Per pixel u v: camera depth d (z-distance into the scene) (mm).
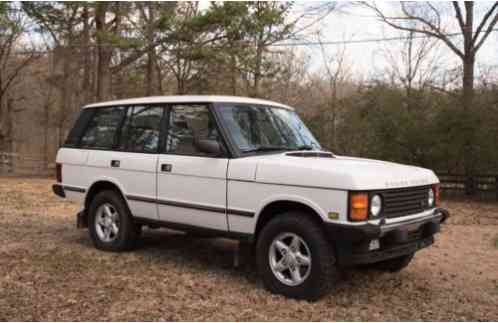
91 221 6949
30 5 22188
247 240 5277
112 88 26219
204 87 22578
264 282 5086
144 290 5125
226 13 19375
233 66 20578
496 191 16062
